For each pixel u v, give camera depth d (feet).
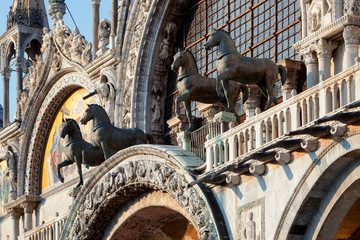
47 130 143.43
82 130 132.98
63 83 135.74
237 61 86.69
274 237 75.36
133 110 118.83
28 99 143.54
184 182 86.94
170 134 117.50
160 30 119.03
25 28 152.76
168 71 120.78
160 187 91.61
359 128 67.97
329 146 70.64
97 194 102.78
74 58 131.44
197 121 114.42
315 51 91.45
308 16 92.07
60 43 135.03
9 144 149.69
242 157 79.56
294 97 75.20
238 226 80.02
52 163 141.69
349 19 86.69
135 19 120.26
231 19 112.37
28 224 144.97
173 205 92.63
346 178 70.95
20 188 146.61
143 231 103.86
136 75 119.14
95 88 126.82
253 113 103.40
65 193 136.87
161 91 120.06
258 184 78.33
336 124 69.87
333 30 88.28
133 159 97.30
